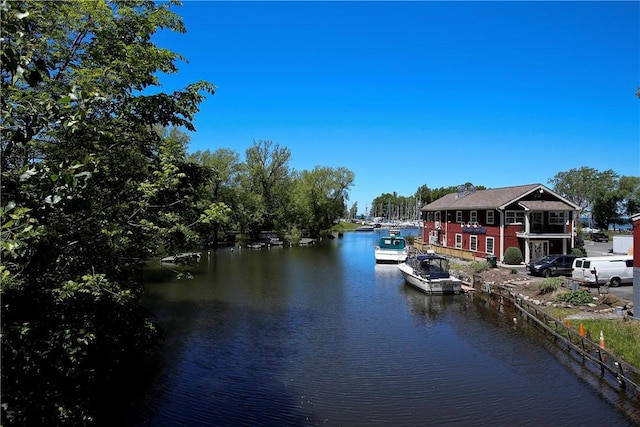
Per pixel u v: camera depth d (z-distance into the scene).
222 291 29.81
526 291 26.77
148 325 15.12
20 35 3.88
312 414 12.34
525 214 37.47
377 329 20.83
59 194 4.64
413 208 169.75
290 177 76.50
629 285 26.75
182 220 13.41
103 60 11.59
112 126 10.88
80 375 10.28
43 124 5.13
